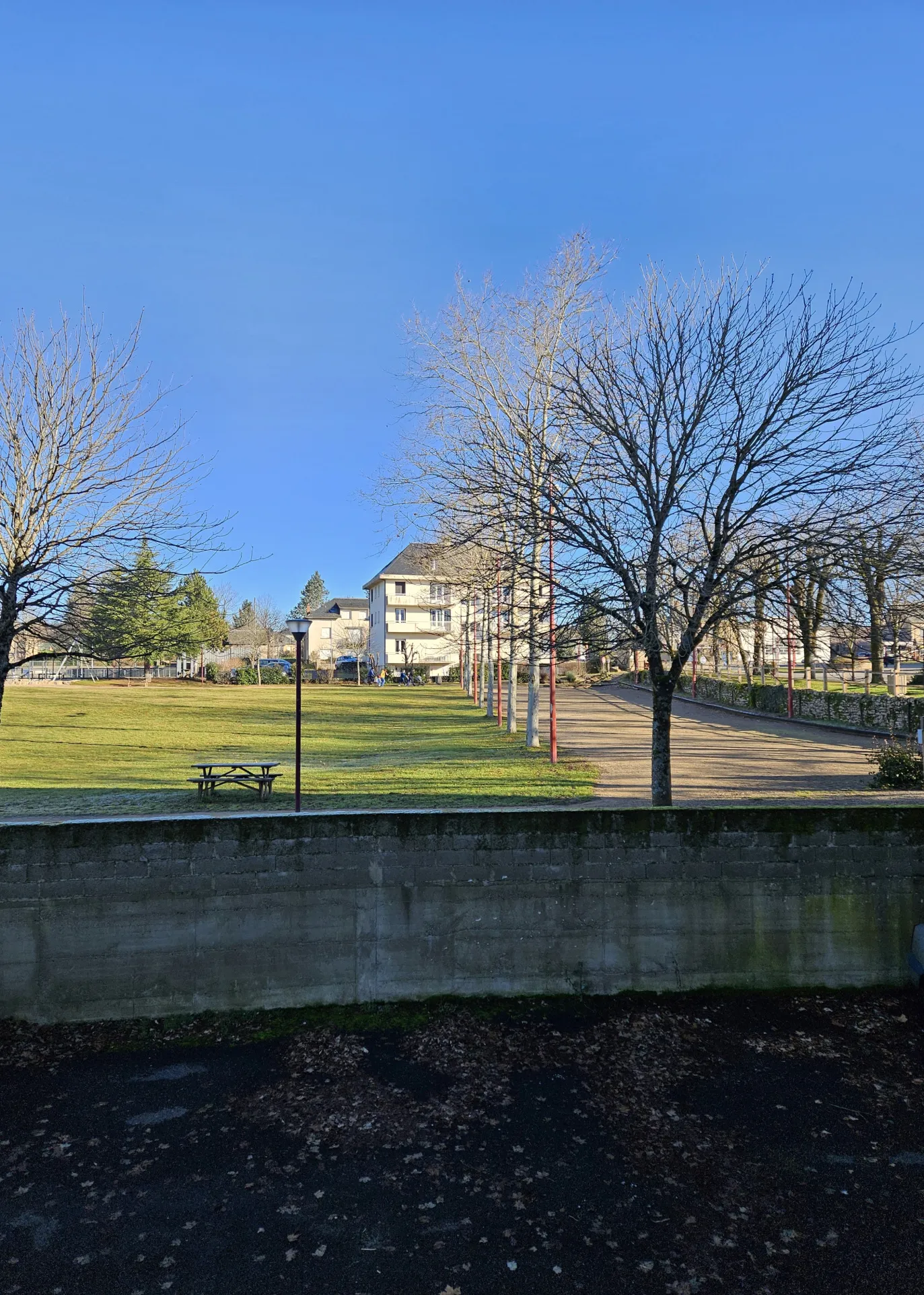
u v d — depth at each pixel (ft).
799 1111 17.04
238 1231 13.30
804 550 30.89
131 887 21.47
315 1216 13.66
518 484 39.68
